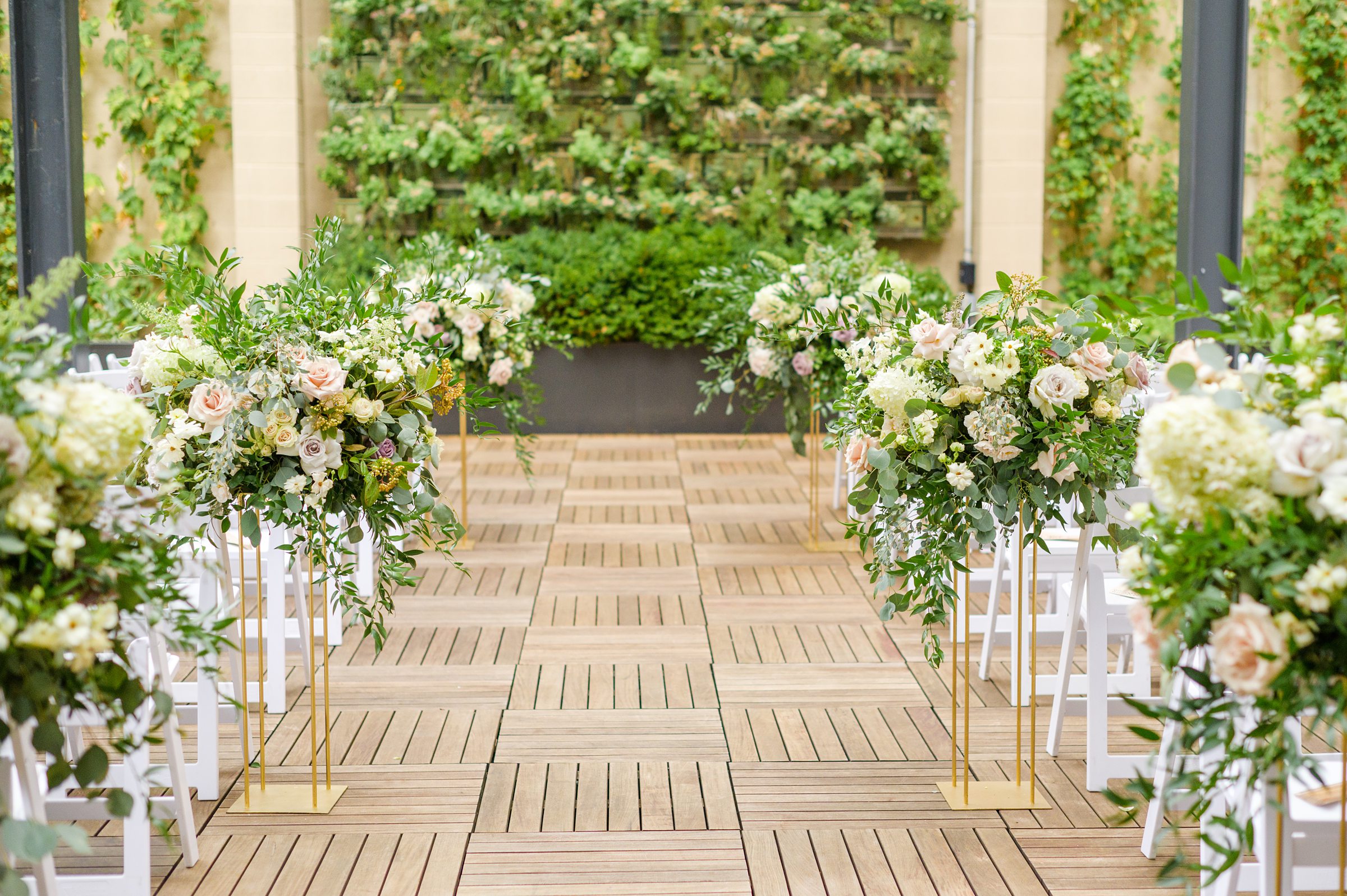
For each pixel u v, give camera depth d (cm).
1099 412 271
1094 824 291
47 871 186
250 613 456
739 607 481
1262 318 188
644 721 359
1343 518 159
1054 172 911
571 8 891
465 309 525
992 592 394
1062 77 910
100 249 888
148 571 188
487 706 371
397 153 882
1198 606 171
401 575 299
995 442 268
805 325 529
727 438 892
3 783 178
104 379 392
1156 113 906
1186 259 475
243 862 270
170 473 249
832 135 912
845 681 396
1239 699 191
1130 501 283
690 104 901
